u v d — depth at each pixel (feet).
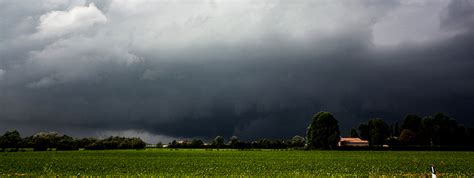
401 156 281.74
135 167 167.53
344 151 402.11
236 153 356.79
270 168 158.71
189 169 154.20
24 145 461.37
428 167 161.07
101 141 516.32
